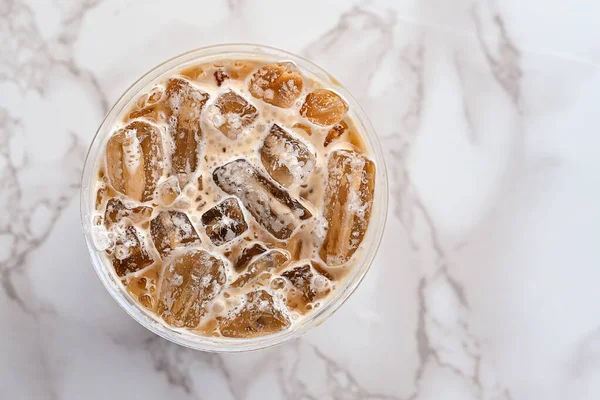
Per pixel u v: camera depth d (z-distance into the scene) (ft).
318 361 1.10
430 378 1.11
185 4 1.08
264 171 0.97
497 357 1.11
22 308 1.09
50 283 1.09
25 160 1.08
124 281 0.97
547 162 1.12
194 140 0.97
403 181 1.10
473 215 1.11
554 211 1.12
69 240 1.08
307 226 0.98
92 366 1.09
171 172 0.97
